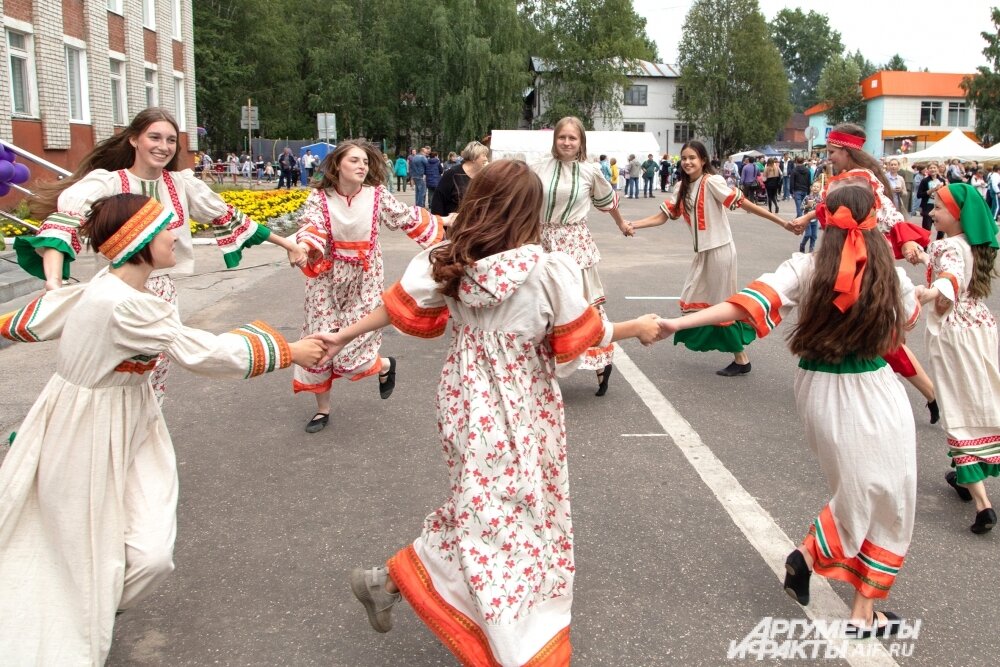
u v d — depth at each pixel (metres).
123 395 2.83
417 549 2.86
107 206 2.82
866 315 3.02
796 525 4.20
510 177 2.69
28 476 2.72
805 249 16.28
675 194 6.93
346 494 4.59
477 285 2.65
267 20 57.50
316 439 5.48
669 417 5.88
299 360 3.02
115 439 2.78
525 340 2.72
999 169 24.78
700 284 6.84
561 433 2.82
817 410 3.20
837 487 3.21
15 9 18.47
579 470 4.91
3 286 9.53
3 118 17.94
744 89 70.62
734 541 4.03
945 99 66.62
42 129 19.86
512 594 2.58
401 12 58.66
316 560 3.86
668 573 3.73
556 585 2.73
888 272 3.05
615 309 9.99
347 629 3.33
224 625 3.35
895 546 3.18
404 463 5.04
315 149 36.41
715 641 3.22
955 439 4.21
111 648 3.19
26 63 19.27
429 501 4.49
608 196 6.36
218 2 56.31
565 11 66.88
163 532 2.85
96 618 2.71
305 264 5.16
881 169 5.87
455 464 2.79
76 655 2.67
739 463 5.02
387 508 4.41
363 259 5.43
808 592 3.35
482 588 2.57
